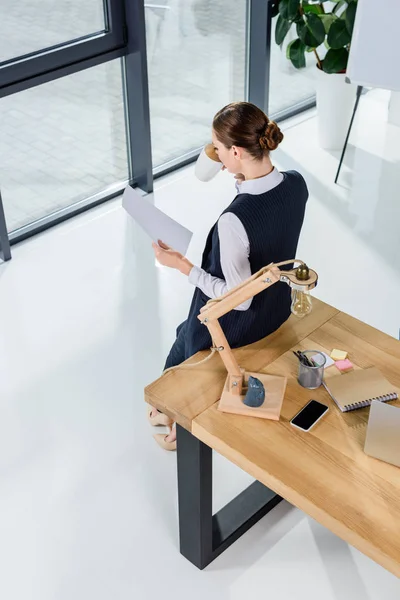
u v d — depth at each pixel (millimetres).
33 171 4395
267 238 2287
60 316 3816
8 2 3799
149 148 4691
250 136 2182
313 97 5770
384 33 1739
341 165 4984
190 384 2330
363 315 3795
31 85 4047
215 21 4816
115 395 3375
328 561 2670
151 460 3082
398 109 5359
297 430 2164
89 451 3115
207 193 4824
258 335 2475
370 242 4344
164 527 2814
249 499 2828
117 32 4289
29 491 2951
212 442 2176
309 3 4941
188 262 2443
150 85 4707
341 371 2354
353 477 2025
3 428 3211
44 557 2715
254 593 2582
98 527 2816
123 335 3699
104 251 4305
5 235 4160
